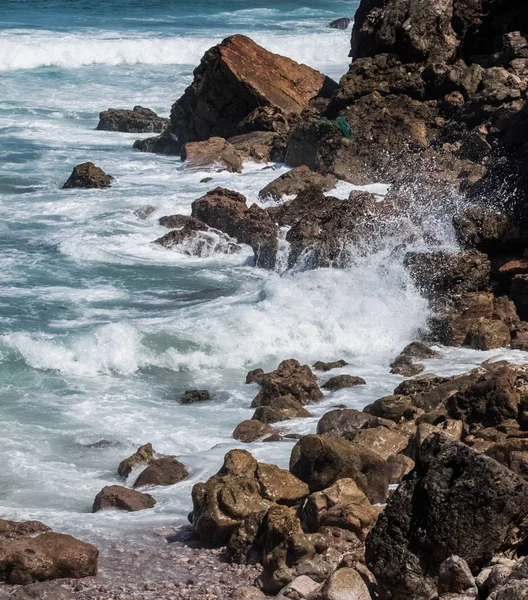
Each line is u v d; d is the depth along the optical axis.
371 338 19.27
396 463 12.49
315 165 31.83
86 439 14.54
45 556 9.91
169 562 10.32
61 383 16.75
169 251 25.42
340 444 11.66
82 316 20.14
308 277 20.61
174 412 15.79
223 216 26.52
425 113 34.38
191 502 12.26
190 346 18.22
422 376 16.50
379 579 8.48
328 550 9.93
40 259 24.16
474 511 8.28
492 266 21.12
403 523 8.48
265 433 14.55
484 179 25.50
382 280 20.45
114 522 11.54
